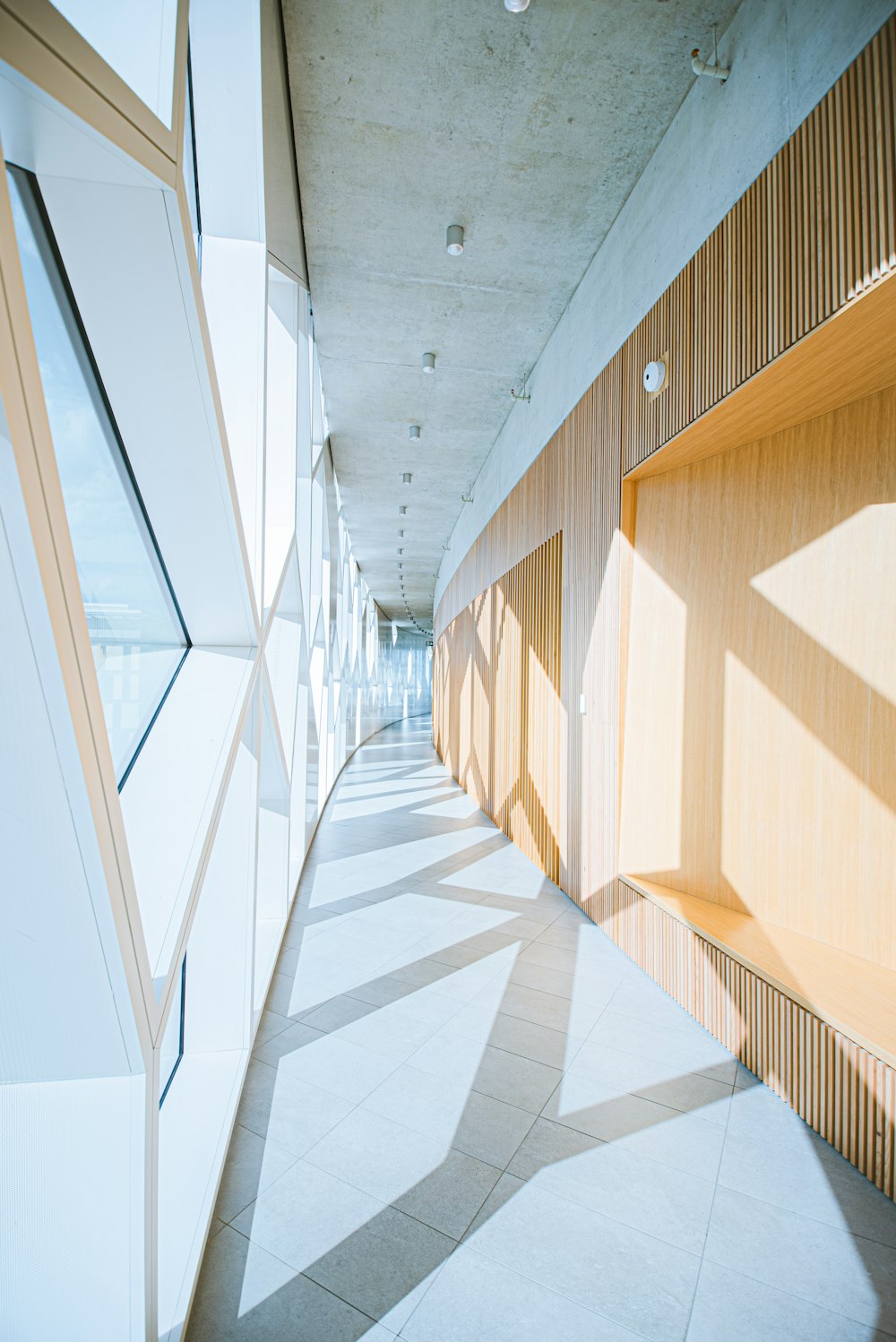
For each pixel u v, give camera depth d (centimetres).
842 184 236
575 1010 365
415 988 391
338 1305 187
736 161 319
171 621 309
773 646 350
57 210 162
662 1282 196
